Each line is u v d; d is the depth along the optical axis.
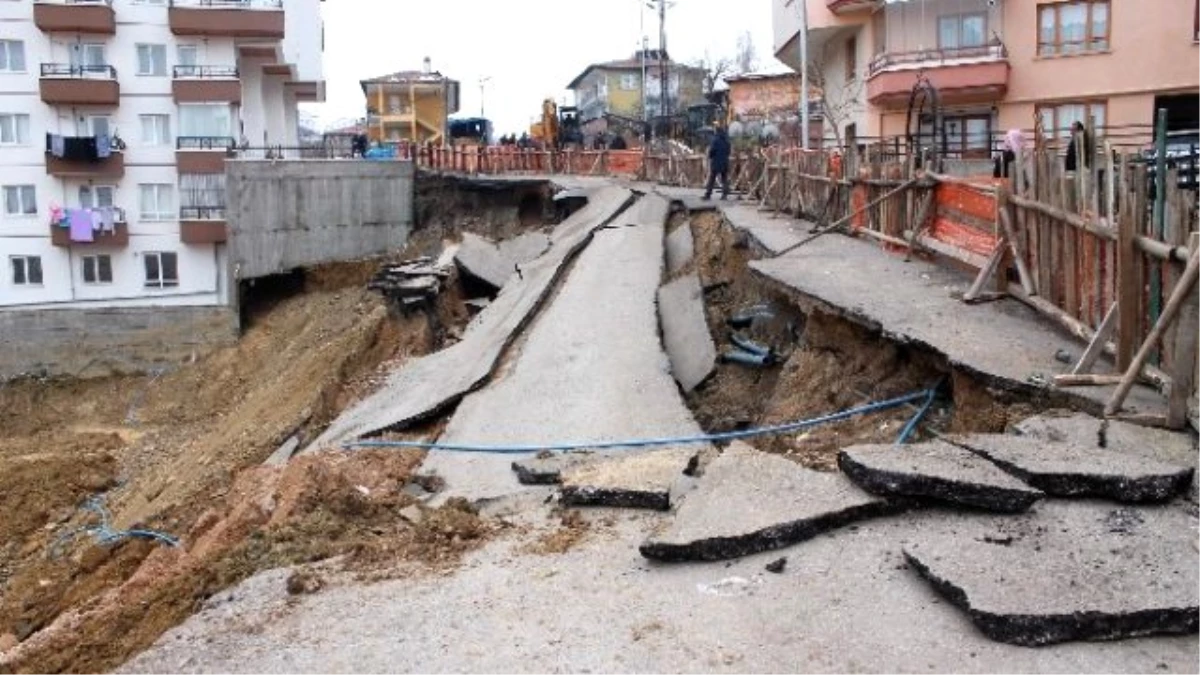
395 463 9.92
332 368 20.75
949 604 5.26
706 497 6.84
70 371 35.72
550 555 6.50
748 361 13.15
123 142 37.41
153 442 27.61
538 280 20.11
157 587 7.17
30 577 15.07
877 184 16.17
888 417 9.41
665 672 4.90
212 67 38.28
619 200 28.00
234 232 34.44
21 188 37.16
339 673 5.12
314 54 49.06
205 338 35.75
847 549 5.97
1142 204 7.68
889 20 33.44
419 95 84.44
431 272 23.28
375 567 6.53
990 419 8.08
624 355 13.28
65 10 36.22
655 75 84.94
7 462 24.47
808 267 14.05
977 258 12.01
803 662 4.88
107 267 37.81
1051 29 31.31
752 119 56.12
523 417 10.99
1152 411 7.21
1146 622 4.87
